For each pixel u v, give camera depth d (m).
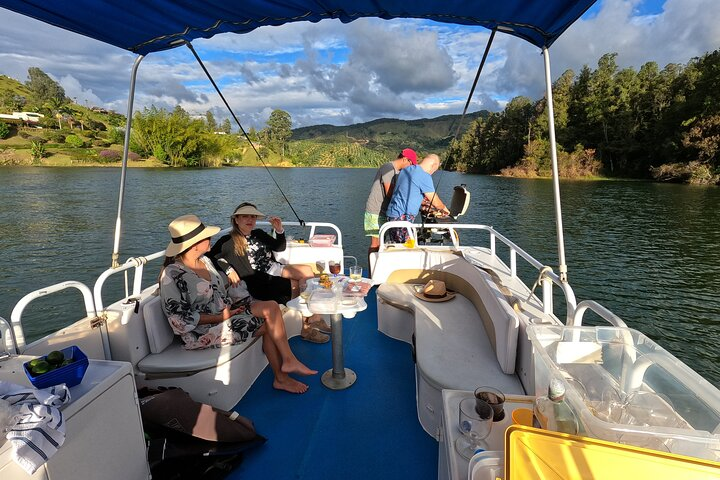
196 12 2.04
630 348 1.50
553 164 2.03
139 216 20.03
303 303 2.46
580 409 1.23
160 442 1.84
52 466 1.23
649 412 1.29
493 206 24.05
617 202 25.31
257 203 25.44
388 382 2.67
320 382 2.66
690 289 10.95
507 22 1.95
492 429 1.48
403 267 3.68
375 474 1.92
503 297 2.44
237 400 2.44
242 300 2.84
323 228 17.86
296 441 2.13
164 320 2.45
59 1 1.83
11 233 16.17
